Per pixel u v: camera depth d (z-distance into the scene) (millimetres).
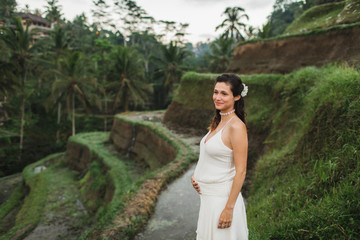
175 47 38438
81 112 41906
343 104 3867
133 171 14289
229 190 1623
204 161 1706
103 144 20547
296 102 7230
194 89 15320
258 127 8961
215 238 1645
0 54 24172
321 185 3199
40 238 10742
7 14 43719
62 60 27625
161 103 43812
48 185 16844
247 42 14602
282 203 3678
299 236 2486
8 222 13742
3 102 34250
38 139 30625
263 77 10352
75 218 12484
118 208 5367
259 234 2953
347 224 2199
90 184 14906
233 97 1627
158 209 5398
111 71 33906
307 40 11352
